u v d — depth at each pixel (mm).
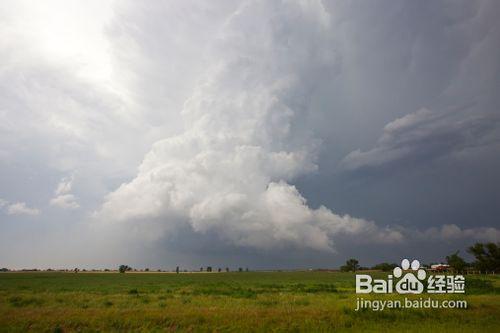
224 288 55594
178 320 25234
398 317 27219
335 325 24781
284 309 28875
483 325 24891
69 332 23281
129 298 38562
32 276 130000
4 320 25219
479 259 103500
